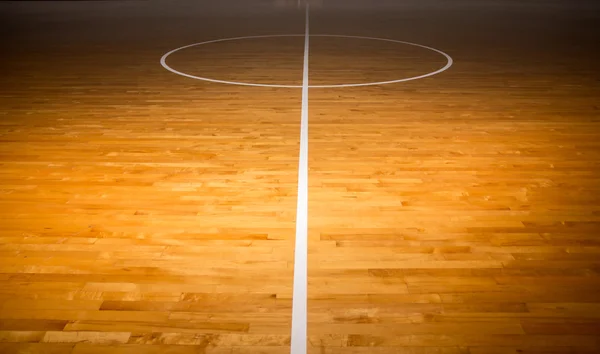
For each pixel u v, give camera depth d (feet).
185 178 8.58
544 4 38.70
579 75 16.08
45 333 5.01
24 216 7.27
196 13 35.42
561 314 5.25
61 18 32.94
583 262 6.11
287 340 4.92
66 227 6.98
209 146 10.12
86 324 5.14
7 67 18.04
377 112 12.39
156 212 7.41
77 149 9.95
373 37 24.45
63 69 17.71
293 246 6.50
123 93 14.40
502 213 7.30
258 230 6.89
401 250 6.39
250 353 4.76
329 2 41.09
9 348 4.82
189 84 15.40
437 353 4.75
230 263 6.15
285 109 12.70
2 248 6.45
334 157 9.49
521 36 24.13
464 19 31.12
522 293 5.57
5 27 28.73
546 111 12.30
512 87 14.67
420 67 17.65
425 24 29.12
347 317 5.22
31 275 5.91
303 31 26.58
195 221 7.14
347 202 7.67
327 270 5.99
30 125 11.46
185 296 5.56
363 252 6.35
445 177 8.55
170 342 4.91
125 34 26.05
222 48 21.72
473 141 10.28
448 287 5.67
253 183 8.36
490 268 6.01
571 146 9.96
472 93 14.10
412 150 9.82
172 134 10.85
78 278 5.87
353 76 16.34
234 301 5.48
